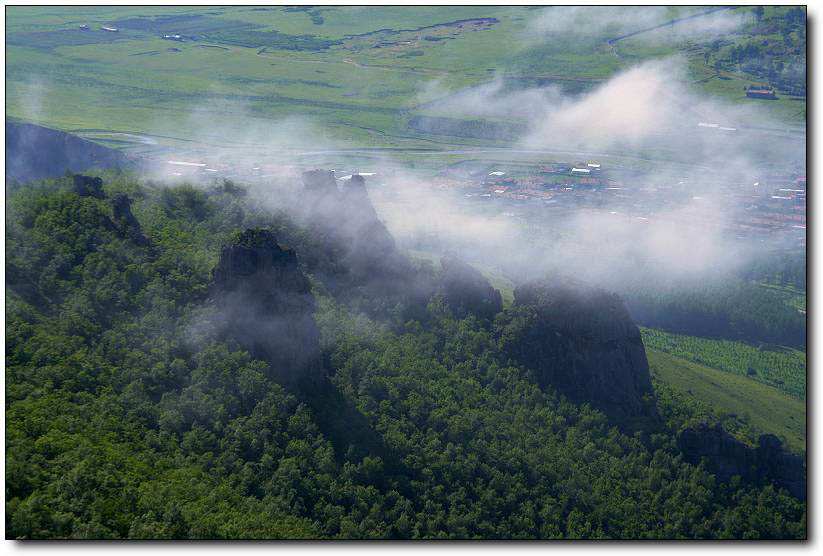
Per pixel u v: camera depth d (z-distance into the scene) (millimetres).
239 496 188875
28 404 186875
